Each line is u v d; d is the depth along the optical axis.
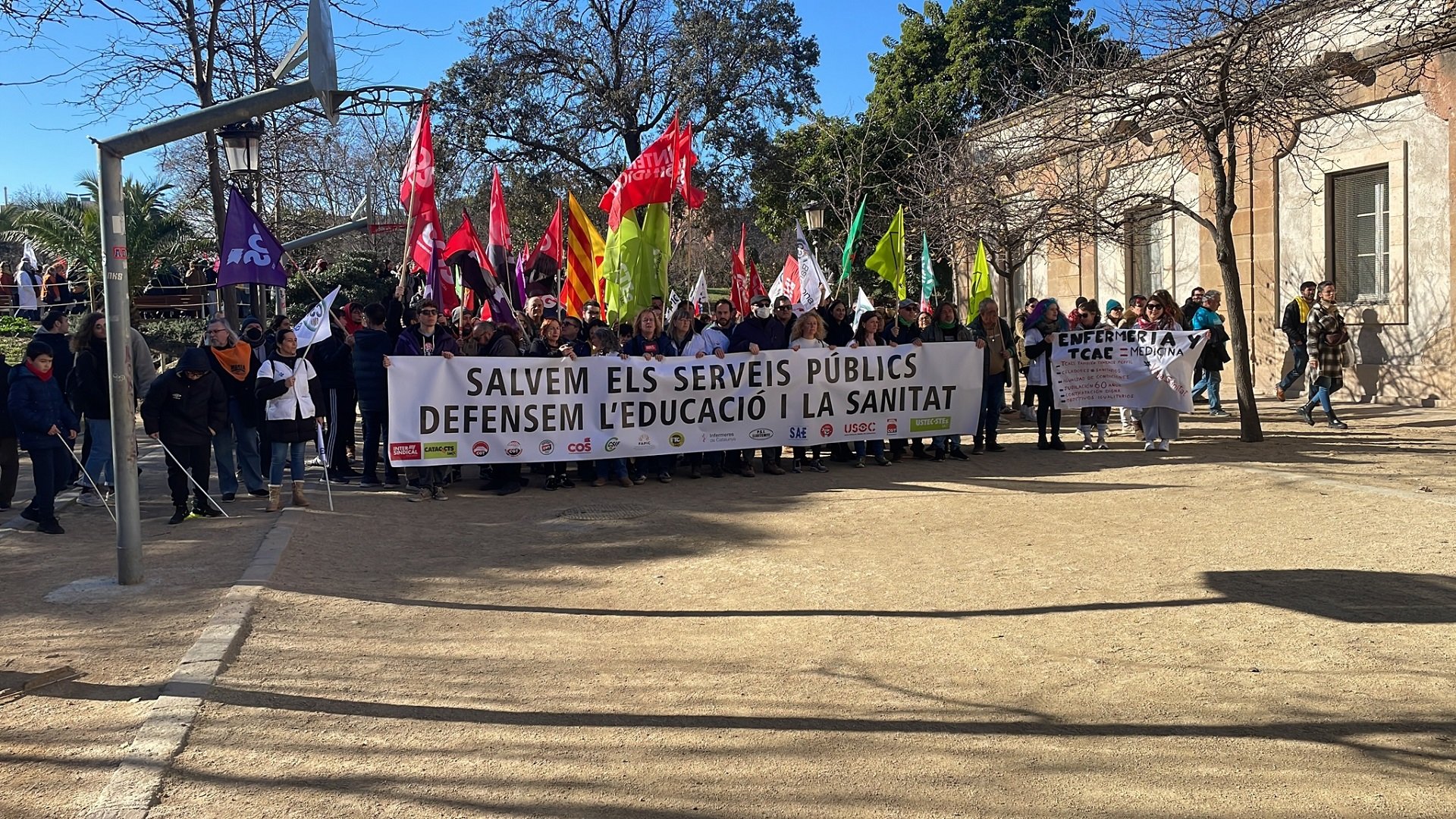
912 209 21.98
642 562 8.26
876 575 7.71
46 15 15.49
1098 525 9.16
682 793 4.29
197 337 25.20
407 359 11.07
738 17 33.25
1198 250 20.34
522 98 32.41
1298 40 14.86
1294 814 4.05
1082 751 4.64
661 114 33.75
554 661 5.94
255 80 16.97
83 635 6.32
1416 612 6.43
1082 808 4.12
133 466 7.50
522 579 7.77
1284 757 4.54
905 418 13.09
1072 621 6.49
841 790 4.30
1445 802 4.11
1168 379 13.16
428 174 12.30
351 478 12.70
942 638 6.25
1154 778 4.36
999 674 5.62
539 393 11.53
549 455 11.58
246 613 6.63
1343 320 15.65
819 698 5.34
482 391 11.33
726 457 13.03
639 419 11.90
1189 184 20.36
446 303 13.39
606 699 5.34
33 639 6.25
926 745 4.74
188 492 10.22
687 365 12.06
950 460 13.34
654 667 5.83
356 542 9.00
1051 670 5.66
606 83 32.78
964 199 18.70
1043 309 14.12
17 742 4.75
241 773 4.46
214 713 5.09
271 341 10.74
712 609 6.96
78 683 5.50
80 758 4.60
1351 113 13.67
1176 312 14.25
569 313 14.23
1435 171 15.99
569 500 11.02
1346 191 17.70
